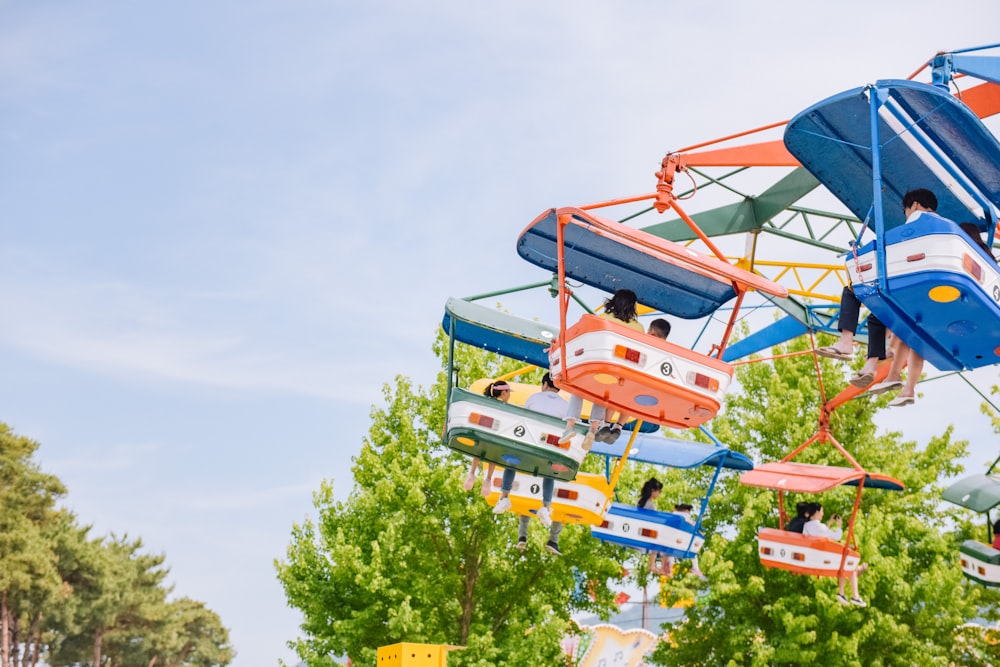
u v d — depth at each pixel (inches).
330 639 866.8
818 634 819.4
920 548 866.8
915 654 816.3
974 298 312.7
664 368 385.7
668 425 423.2
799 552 589.6
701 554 887.7
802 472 600.7
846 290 376.5
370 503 897.5
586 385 396.8
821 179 395.9
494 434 478.6
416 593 868.0
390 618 837.8
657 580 922.1
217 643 3270.2
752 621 853.8
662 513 614.5
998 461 613.9
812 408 951.6
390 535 859.4
